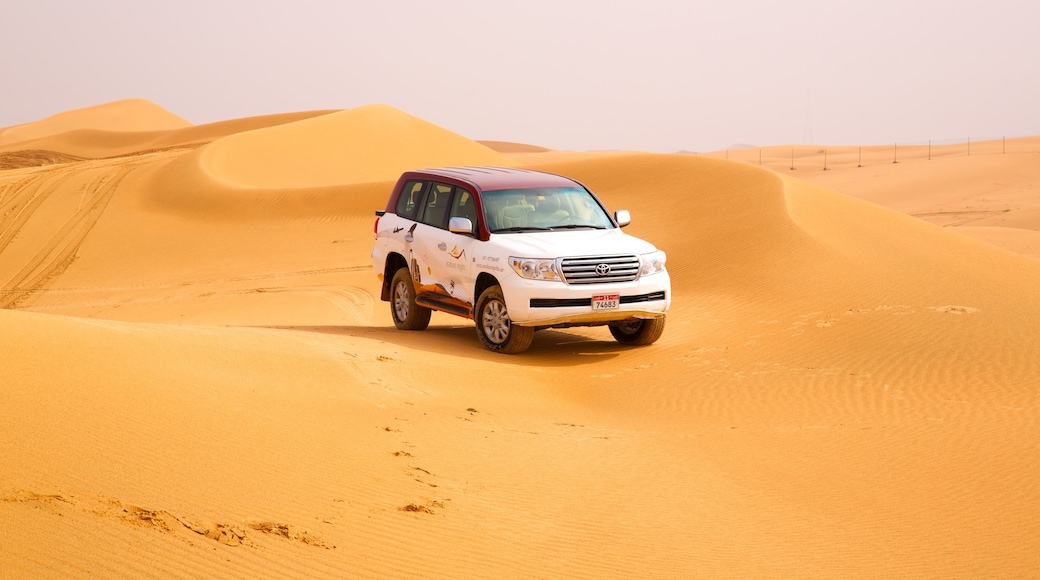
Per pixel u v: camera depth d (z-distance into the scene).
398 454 7.42
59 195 51.16
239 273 32.47
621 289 12.98
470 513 6.34
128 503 5.27
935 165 120.56
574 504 6.84
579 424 9.62
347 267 31.06
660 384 11.60
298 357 10.33
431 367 11.35
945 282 16.61
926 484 7.46
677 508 6.92
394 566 5.24
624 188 34.44
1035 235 50.44
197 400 7.54
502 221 13.70
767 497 7.23
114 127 196.00
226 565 4.76
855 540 6.34
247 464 6.41
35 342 7.59
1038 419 9.11
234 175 58.38
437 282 14.46
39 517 4.75
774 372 11.79
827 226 22.80
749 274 19.05
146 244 40.19
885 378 11.16
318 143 72.44
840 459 8.21
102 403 6.83
